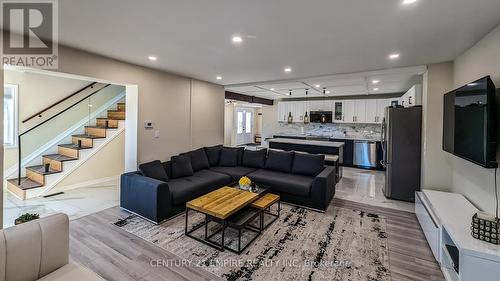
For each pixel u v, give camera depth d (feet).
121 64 11.68
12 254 4.49
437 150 11.71
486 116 6.56
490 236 5.84
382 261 7.70
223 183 13.67
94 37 8.57
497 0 5.81
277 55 10.66
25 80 14.87
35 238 4.83
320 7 6.24
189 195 11.51
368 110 24.61
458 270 5.90
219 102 18.98
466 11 6.39
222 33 8.15
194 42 9.04
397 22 7.13
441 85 11.64
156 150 13.67
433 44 9.03
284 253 8.12
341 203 13.23
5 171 14.26
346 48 9.62
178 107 15.14
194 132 16.53
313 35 8.25
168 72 14.29
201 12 6.60
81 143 16.74
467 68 9.59
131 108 12.75
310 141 20.81
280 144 21.18
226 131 36.52
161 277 6.82
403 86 19.31
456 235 6.28
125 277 6.78
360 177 19.79
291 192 12.51
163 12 6.62
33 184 13.70
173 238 9.02
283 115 29.76
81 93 17.62
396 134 13.89
